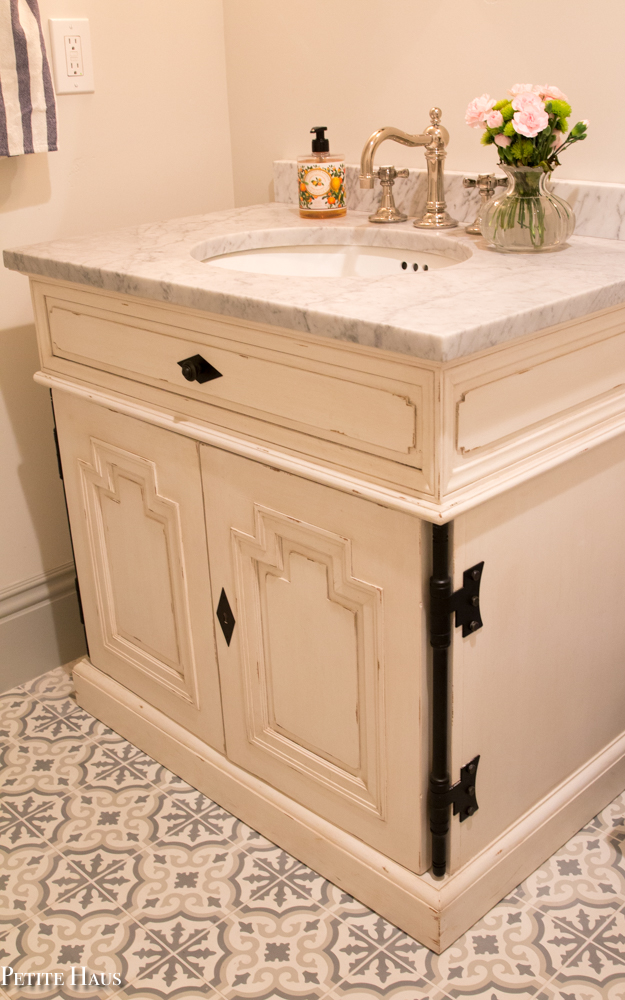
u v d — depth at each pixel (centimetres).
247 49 167
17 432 163
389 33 143
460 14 133
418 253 135
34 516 169
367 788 115
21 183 151
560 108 109
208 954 117
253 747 132
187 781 147
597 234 126
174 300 108
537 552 108
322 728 119
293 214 155
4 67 135
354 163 157
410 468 92
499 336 87
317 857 126
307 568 111
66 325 133
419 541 95
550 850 129
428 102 142
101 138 158
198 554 127
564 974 112
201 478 120
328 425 100
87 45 151
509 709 114
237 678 129
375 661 107
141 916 123
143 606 143
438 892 112
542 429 101
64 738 158
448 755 105
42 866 131
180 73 166
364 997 110
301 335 98
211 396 114
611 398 109
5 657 171
